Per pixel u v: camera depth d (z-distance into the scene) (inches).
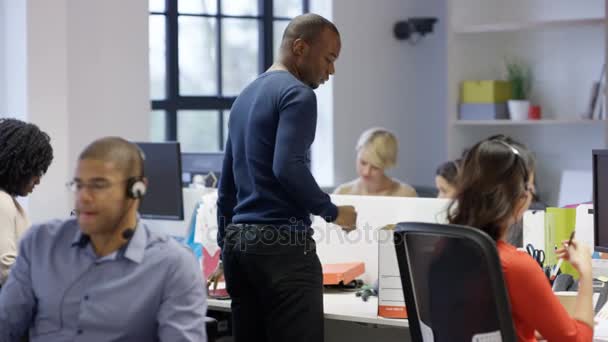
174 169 174.2
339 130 266.1
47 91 192.2
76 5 198.1
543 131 261.1
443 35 279.6
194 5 253.6
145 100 211.0
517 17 261.4
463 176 99.7
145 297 93.4
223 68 259.8
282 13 268.5
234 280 131.0
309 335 126.2
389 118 276.4
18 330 98.4
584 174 247.3
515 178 97.7
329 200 124.6
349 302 138.9
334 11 263.3
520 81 254.7
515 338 94.3
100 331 93.5
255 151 126.1
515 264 96.7
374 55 271.7
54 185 192.9
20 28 191.0
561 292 123.6
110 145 93.0
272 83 125.3
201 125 256.8
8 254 129.3
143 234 95.3
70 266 95.2
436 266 100.6
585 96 251.9
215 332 132.8
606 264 141.0
